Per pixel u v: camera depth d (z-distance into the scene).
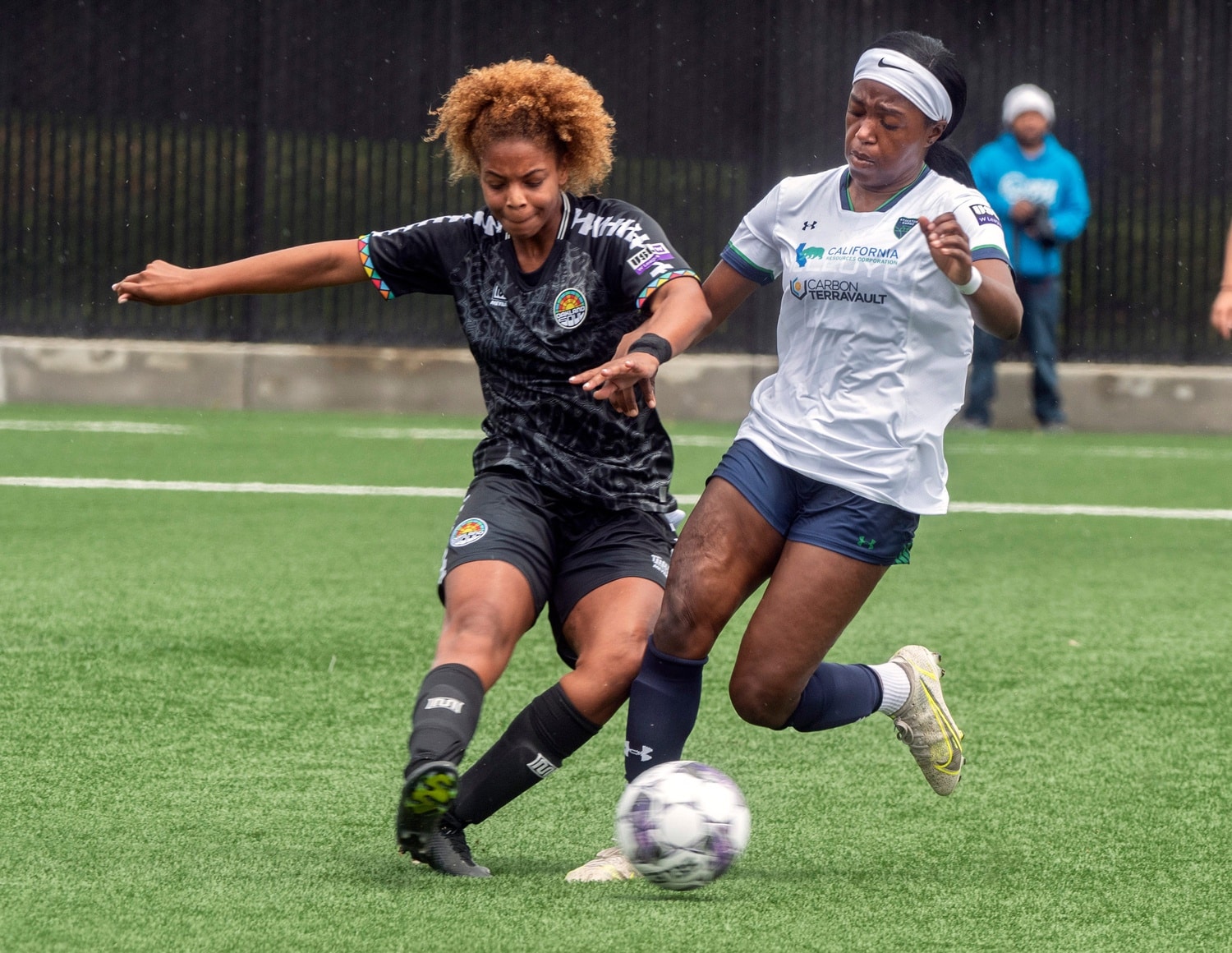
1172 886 13.30
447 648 13.03
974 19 55.75
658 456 14.34
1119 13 56.25
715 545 13.84
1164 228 57.41
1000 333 13.64
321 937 11.57
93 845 13.83
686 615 13.66
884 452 13.70
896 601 26.98
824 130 55.53
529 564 13.72
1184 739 18.44
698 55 55.41
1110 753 17.81
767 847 14.34
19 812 14.78
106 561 28.45
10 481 38.16
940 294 13.66
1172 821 15.27
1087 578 29.25
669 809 12.46
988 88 56.03
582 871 13.31
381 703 19.39
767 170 55.66
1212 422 56.69
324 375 56.97
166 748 17.17
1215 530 35.03
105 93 56.44
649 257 13.79
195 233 57.28
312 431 49.94
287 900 12.45
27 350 56.66
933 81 13.62
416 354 57.06
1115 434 56.12
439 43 55.88
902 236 13.77
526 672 21.50
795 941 11.72
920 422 13.82
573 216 14.10
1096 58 56.34
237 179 57.22
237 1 56.16
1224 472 45.19
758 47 55.38
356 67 56.12
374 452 45.31
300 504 35.94
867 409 13.74
